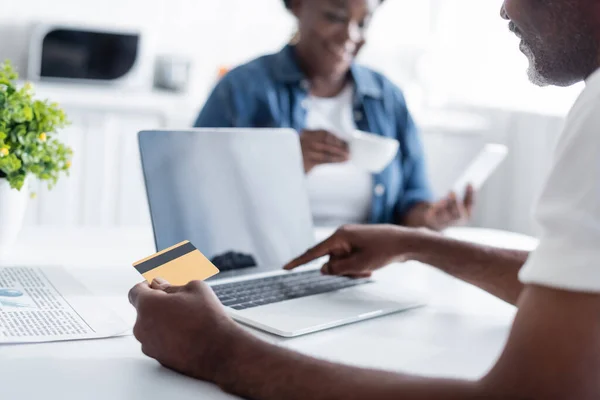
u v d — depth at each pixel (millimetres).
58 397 714
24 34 3318
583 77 747
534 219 638
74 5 3420
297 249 1343
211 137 1267
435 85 3650
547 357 581
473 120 3338
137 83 3232
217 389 758
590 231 589
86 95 2914
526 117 3205
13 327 884
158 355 798
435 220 1843
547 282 595
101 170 2932
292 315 990
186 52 3633
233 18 3682
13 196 1191
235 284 1130
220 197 1250
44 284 1089
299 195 1385
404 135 2189
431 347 926
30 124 1174
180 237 1178
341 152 1713
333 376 683
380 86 2197
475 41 3527
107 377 773
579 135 608
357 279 1226
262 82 2086
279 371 707
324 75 2113
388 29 3867
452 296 1188
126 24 3520
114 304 1034
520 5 743
